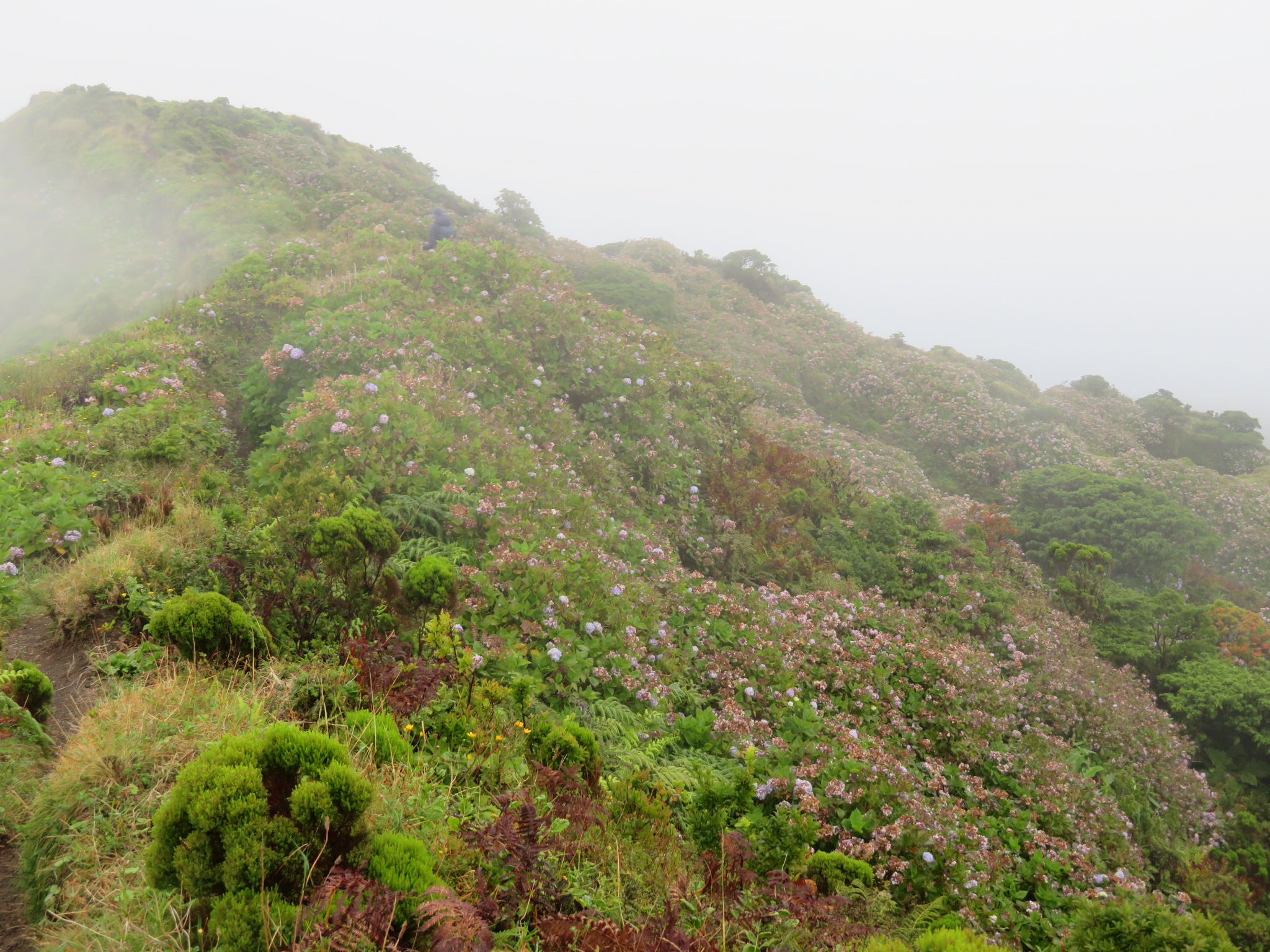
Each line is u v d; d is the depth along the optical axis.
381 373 9.79
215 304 14.32
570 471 10.69
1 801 3.33
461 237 24.92
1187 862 8.34
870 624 10.03
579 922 2.94
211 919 2.45
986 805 7.43
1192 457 26.83
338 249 18.14
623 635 7.26
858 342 29.97
